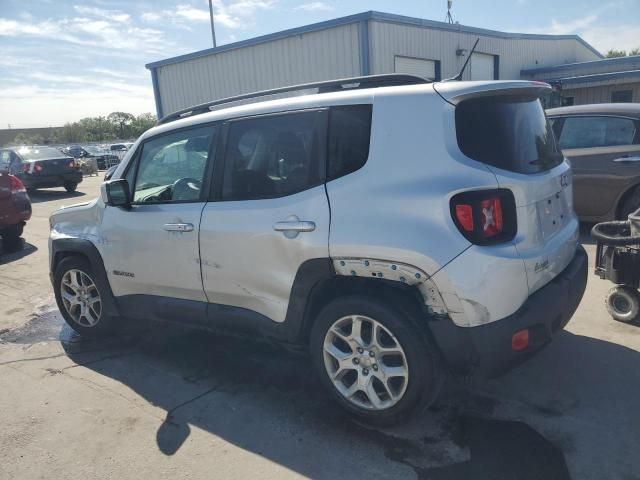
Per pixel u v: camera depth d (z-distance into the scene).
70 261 4.41
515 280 2.62
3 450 2.98
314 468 2.69
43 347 4.45
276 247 3.06
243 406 3.31
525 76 20.88
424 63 15.35
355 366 2.96
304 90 3.44
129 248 3.86
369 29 13.10
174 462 2.79
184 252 3.52
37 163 15.88
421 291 2.68
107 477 2.71
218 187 3.41
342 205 2.84
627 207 6.46
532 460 2.64
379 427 2.98
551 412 3.04
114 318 4.37
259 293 3.22
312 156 3.02
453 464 2.65
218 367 3.88
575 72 19.94
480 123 2.76
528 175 2.83
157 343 4.39
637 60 18.50
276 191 3.14
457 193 2.56
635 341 3.83
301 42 14.35
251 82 15.82
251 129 3.31
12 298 5.88
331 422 3.08
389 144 2.79
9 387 3.73
